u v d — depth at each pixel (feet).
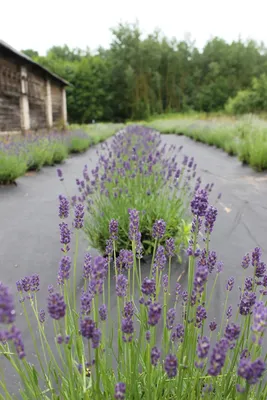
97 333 3.46
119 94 184.75
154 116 177.27
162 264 5.23
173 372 3.26
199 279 3.69
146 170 14.67
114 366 6.11
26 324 8.03
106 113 183.83
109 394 4.47
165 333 5.08
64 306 3.15
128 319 3.85
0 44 37.83
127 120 179.32
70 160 36.04
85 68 175.22
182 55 202.39
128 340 3.90
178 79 203.92
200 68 212.02
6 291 2.59
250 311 4.57
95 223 12.17
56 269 10.87
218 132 48.73
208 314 8.18
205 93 181.16
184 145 50.21
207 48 210.79
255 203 17.97
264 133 36.76
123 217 11.34
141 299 4.50
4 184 22.35
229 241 12.99
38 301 9.00
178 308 8.28
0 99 44.73
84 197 12.87
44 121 65.51
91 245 11.80
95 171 14.53
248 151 30.78
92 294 4.54
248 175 25.64
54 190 21.74
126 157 18.81
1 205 18.19
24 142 32.89
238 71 195.00
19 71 51.11
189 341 4.63
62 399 4.91
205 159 34.30
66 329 4.97
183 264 10.66
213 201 18.39
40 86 62.49
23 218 15.98
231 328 3.97
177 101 198.80
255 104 91.66
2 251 12.26
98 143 57.82
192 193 15.02
